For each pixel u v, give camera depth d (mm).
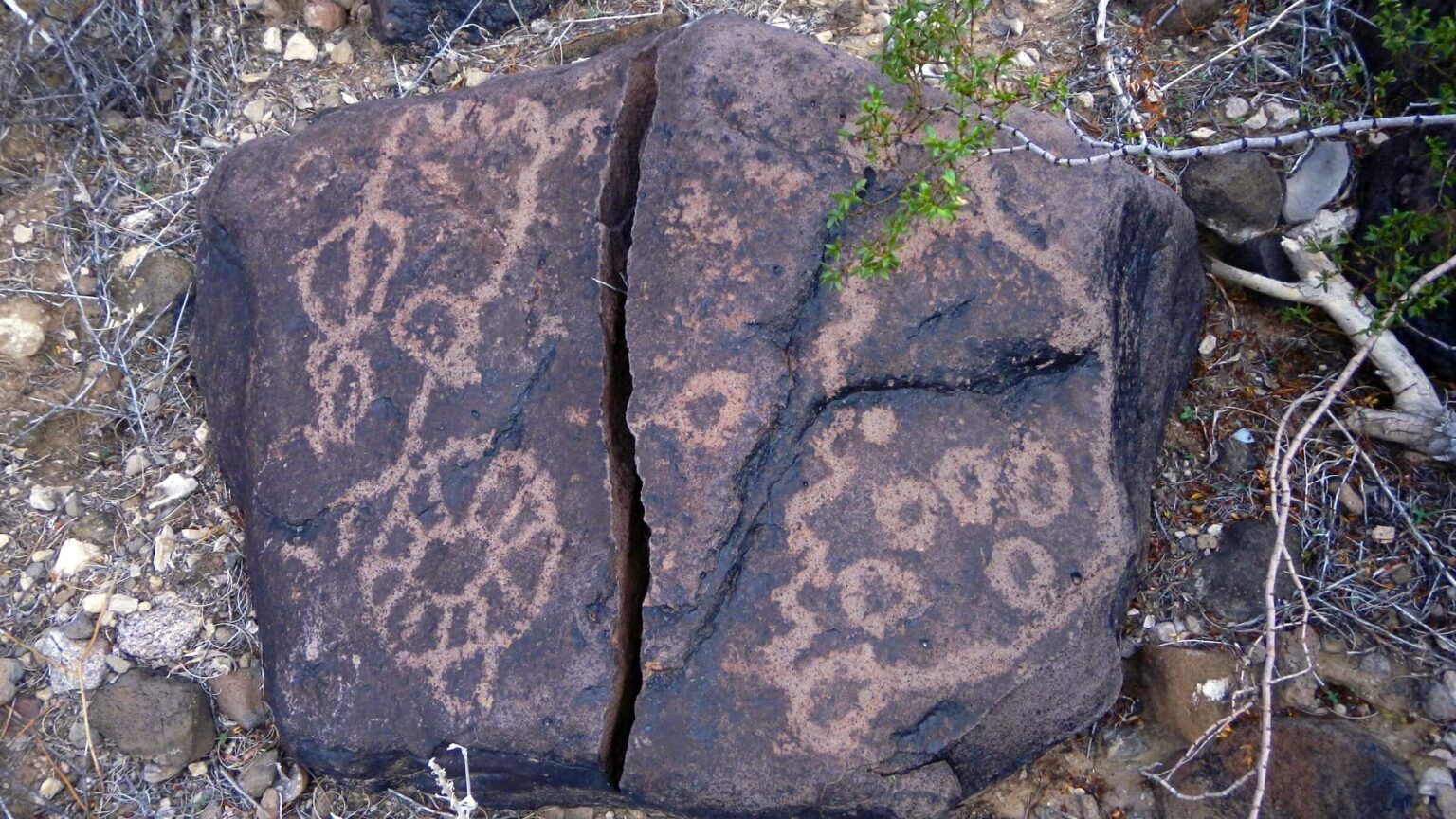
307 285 2586
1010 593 2287
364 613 2428
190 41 3430
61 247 3160
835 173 2424
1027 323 2348
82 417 3037
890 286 2375
